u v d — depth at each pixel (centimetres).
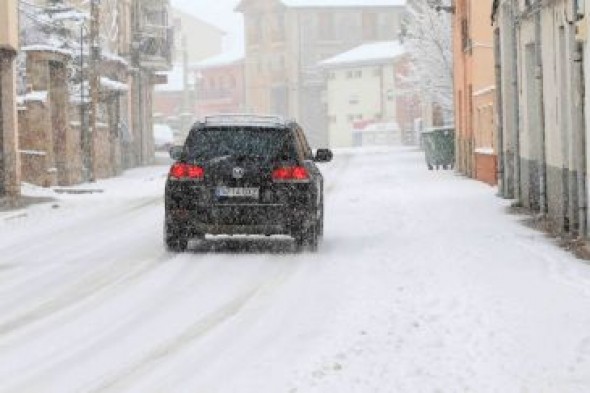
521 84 2700
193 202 1864
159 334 1152
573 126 1978
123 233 2300
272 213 1853
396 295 1336
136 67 6975
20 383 938
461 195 3175
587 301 1248
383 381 910
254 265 1702
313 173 1934
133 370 984
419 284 1412
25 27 4731
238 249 1934
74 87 4862
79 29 5169
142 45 7012
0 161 3569
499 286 1370
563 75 2131
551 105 2259
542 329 1094
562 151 2089
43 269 1703
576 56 1925
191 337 1133
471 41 4294
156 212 2912
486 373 923
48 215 2866
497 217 2409
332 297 1359
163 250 1936
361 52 13075
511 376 912
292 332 1142
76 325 1212
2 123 3566
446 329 1113
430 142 5134
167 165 7075
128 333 1160
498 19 3059
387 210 2678
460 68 4741
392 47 12875
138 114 7031
